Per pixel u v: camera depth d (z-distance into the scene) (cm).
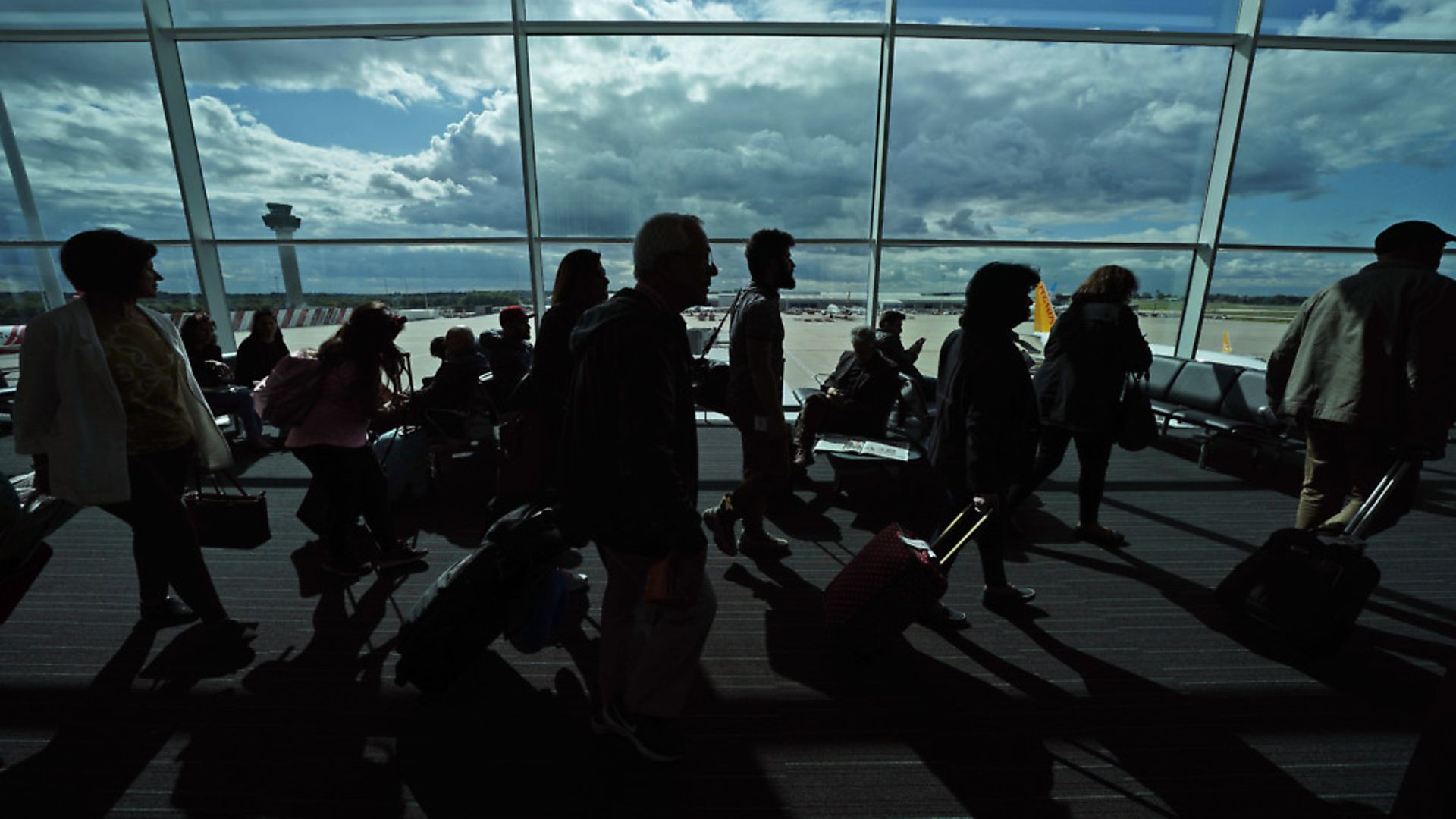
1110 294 284
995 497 203
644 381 120
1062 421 295
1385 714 184
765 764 160
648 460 120
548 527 179
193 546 199
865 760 163
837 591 201
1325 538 218
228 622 209
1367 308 218
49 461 168
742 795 149
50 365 163
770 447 254
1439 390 206
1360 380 218
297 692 188
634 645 157
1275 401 257
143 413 183
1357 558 205
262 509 225
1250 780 157
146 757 159
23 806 142
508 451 245
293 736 168
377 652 212
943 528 240
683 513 125
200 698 185
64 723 172
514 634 179
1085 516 321
